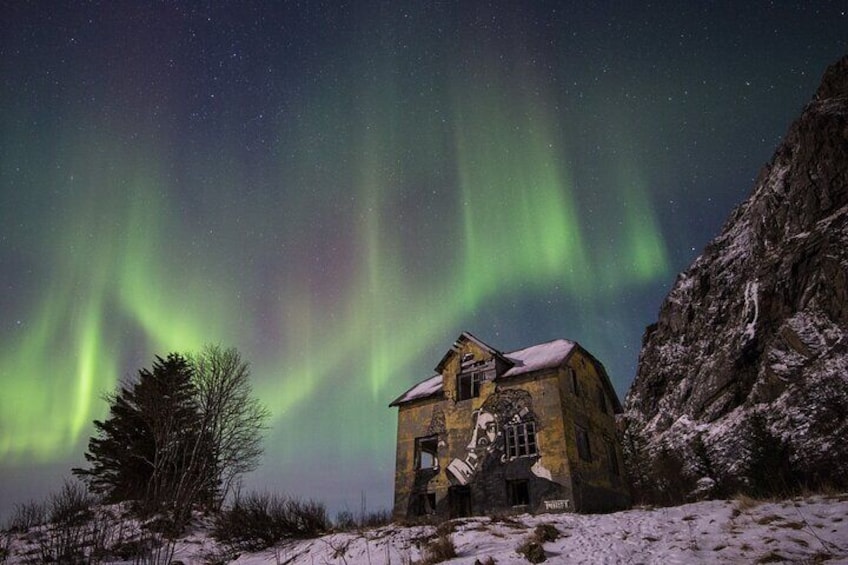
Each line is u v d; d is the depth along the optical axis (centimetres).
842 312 6297
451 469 2695
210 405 3219
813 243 7712
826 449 4562
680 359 11162
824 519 1191
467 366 2897
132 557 1761
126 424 3391
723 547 1116
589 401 2905
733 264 11469
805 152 9212
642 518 1484
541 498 2383
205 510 2722
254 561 1803
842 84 9938
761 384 6519
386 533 1719
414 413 2973
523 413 2608
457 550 1394
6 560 1720
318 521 2094
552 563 1167
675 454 6938
